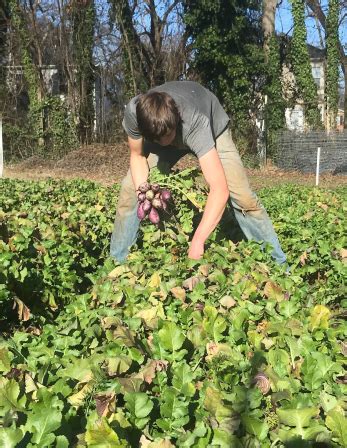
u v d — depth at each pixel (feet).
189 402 7.30
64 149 91.04
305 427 6.79
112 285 13.19
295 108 110.83
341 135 87.45
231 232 19.99
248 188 17.31
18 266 13.98
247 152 91.30
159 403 7.30
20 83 93.15
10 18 91.61
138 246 18.45
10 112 91.56
